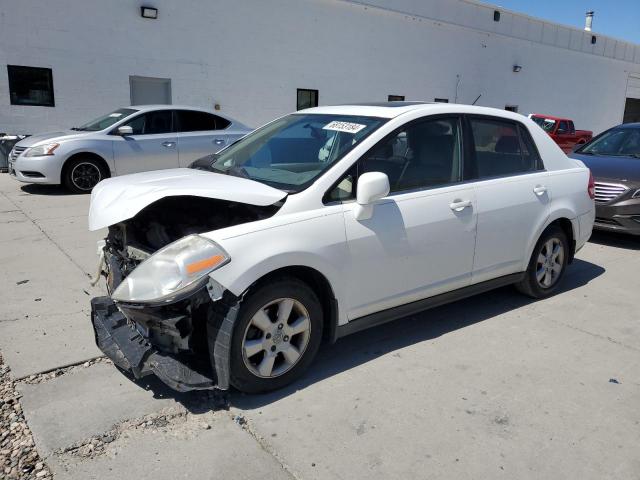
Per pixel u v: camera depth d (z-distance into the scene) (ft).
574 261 21.16
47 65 41.55
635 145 26.30
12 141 38.29
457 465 8.75
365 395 10.77
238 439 9.30
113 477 8.30
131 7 44.27
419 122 12.80
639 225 22.54
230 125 35.88
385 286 11.89
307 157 12.28
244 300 9.93
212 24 48.62
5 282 16.51
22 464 8.58
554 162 16.16
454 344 13.17
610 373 11.93
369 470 8.59
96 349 12.33
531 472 8.63
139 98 46.93
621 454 9.14
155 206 11.93
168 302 9.16
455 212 12.92
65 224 23.88
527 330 14.12
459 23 69.51
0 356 11.91
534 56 82.02
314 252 10.54
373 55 61.46
